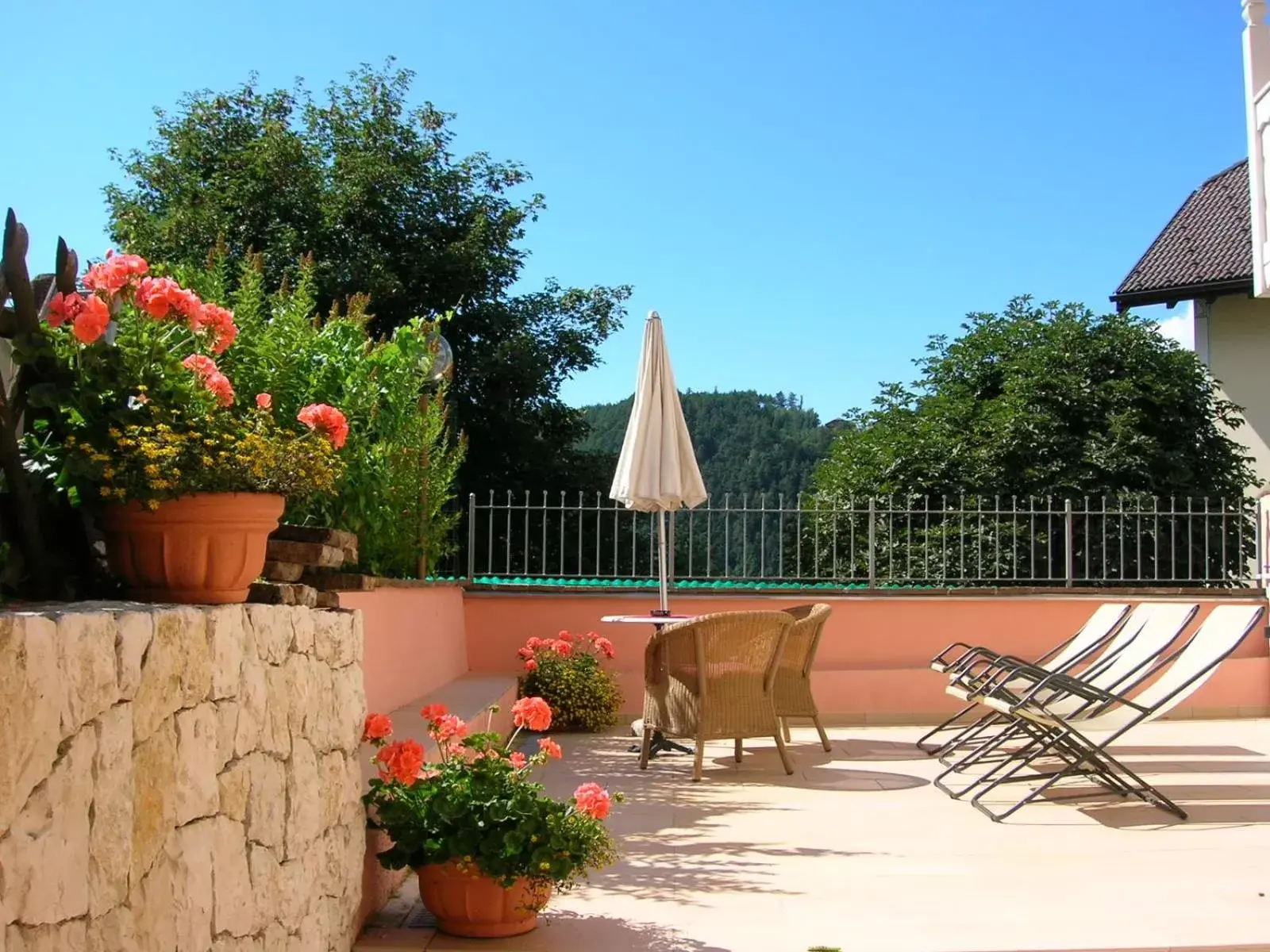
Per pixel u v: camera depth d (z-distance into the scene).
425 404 7.77
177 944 2.24
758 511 9.49
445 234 16.38
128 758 2.06
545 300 16.94
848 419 18.66
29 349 2.74
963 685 6.67
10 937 1.65
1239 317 16.47
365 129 16.47
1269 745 7.68
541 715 4.09
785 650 7.20
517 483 15.90
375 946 3.49
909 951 3.48
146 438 2.77
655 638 6.68
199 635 2.39
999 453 15.79
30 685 1.73
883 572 9.77
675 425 7.82
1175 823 5.33
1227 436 16.36
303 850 3.02
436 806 3.54
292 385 5.95
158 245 14.77
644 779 6.57
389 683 6.00
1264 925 3.73
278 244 14.62
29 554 2.81
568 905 3.98
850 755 7.40
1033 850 4.79
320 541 3.77
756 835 5.11
